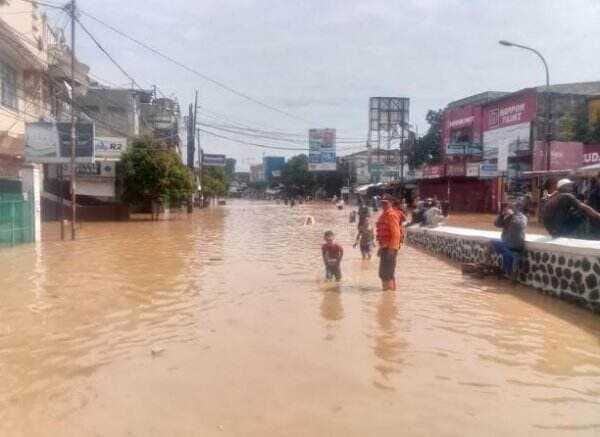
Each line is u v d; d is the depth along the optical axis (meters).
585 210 11.54
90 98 44.62
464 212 46.62
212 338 7.86
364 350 7.26
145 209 41.53
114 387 6.00
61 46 30.64
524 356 7.05
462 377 6.28
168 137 52.94
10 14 24.39
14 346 7.54
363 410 5.36
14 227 19.81
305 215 49.31
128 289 11.55
